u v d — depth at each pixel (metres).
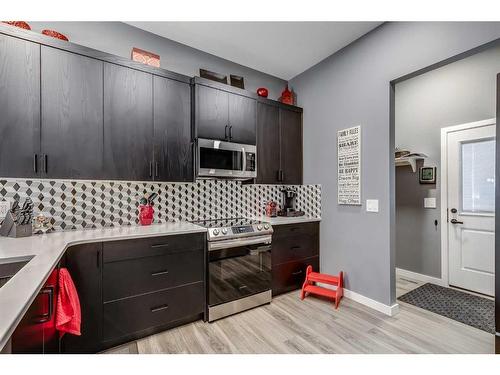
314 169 3.15
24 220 1.73
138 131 2.15
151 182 2.36
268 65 3.15
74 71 1.87
